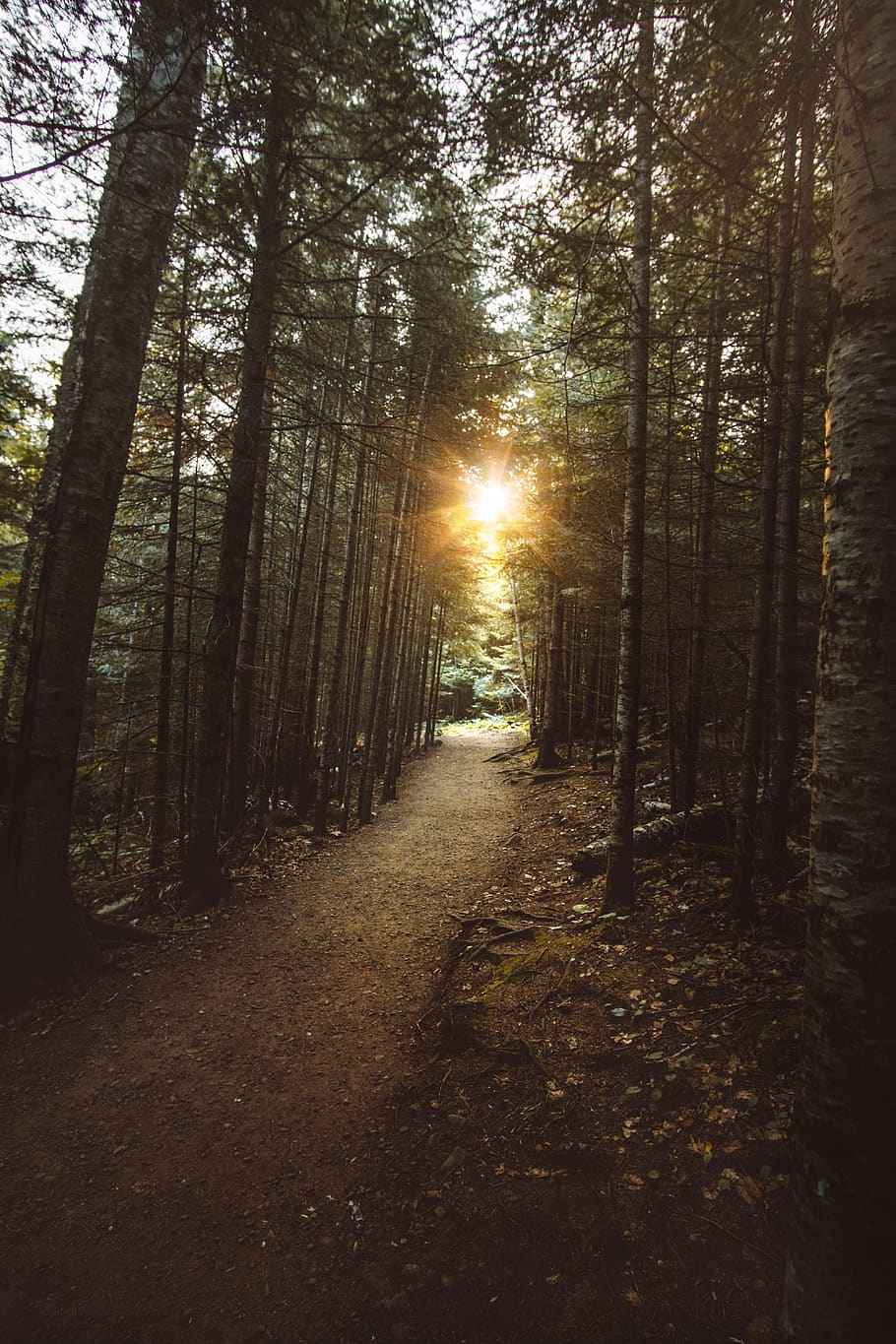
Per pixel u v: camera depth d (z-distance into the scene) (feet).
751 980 14.12
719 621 26.78
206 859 24.58
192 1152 11.56
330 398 34.32
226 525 24.99
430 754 73.56
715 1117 10.66
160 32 10.98
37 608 17.89
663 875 21.12
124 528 27.12
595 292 17.65
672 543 27.22
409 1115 12.28
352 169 19.70
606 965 16.30
